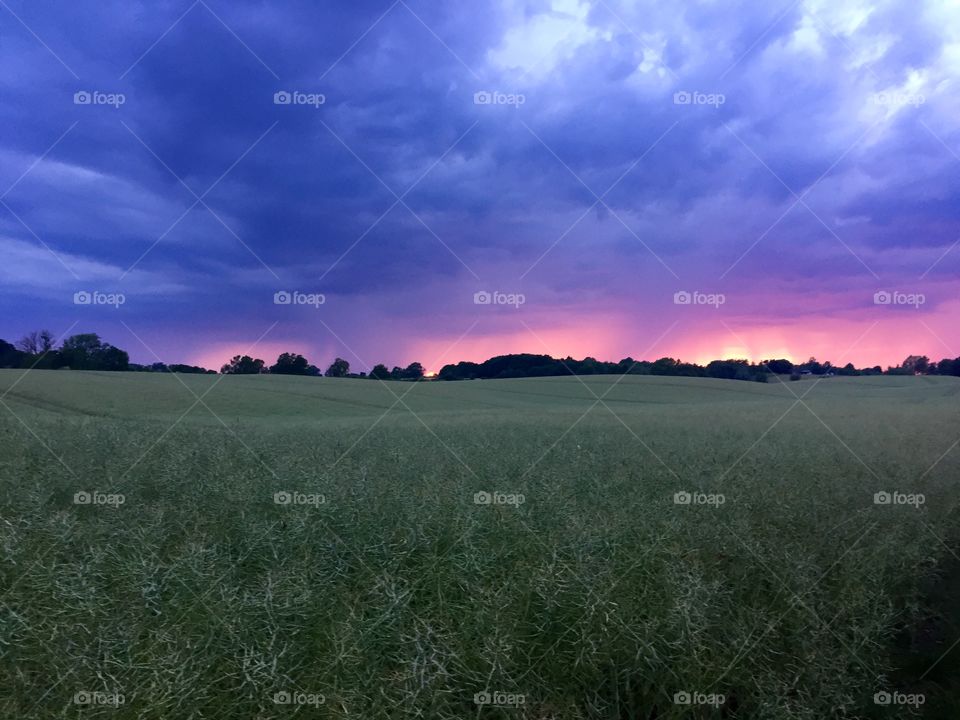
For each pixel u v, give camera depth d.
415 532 5.34
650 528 5.52
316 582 4.61
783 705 3.79
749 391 39.78
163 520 5.91
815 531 6.22
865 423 17.14
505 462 9.15
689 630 3.98
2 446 9.43
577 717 3.81
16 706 3.29
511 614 4.22
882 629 4.53
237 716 3.52
